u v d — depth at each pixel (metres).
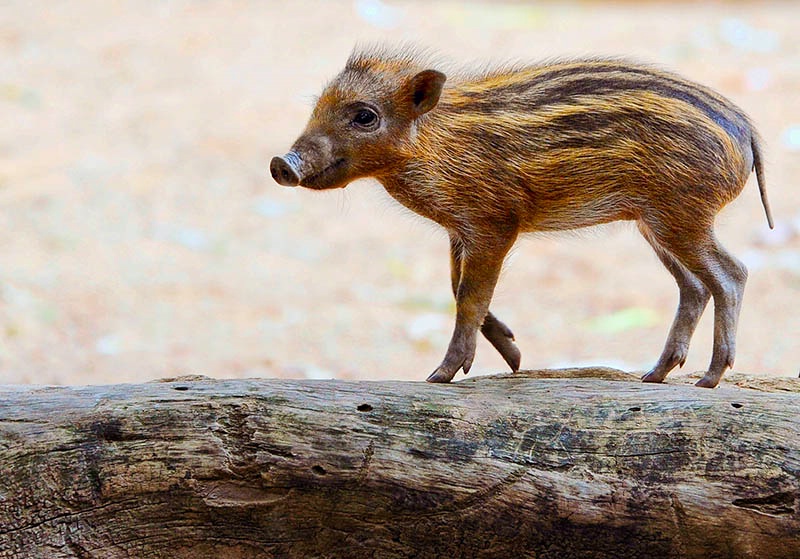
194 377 9.80
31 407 8.93
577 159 9.46
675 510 8.47
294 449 8.73
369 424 8.80
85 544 8.74
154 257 22.16
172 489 8.76
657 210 9.52
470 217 9.62
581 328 20.09
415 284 21.94
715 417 8.63
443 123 9.52
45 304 19.44
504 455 8.70
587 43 33.28
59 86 29.66
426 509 8.70
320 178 9.44
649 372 10.16
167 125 27.86
